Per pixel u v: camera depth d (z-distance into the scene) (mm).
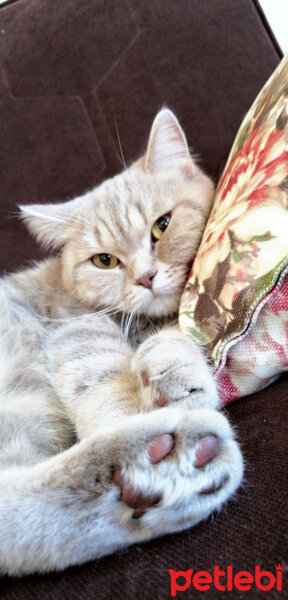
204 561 283
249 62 486
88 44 507
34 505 307
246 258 329
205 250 365
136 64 502
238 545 283
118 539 301
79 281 434
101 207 436
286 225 324
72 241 443
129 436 299
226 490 301
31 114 526
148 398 331
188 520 298
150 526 297
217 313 335
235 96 490
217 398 333
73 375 384
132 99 508
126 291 414
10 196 540
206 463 299
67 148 528
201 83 494
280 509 288
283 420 321
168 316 419
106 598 283
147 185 432
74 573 303
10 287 447
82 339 401
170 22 492
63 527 303
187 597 269
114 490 297
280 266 316
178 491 295
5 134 530
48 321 432
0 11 523
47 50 514
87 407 366
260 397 343
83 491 301
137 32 499
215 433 303
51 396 399
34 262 515
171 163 448
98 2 501
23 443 374
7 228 546
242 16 484
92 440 306
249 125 403
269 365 333
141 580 285
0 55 522
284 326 327
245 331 323
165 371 326
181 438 299
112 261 428
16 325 426
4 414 380
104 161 528
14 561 309
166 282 406
